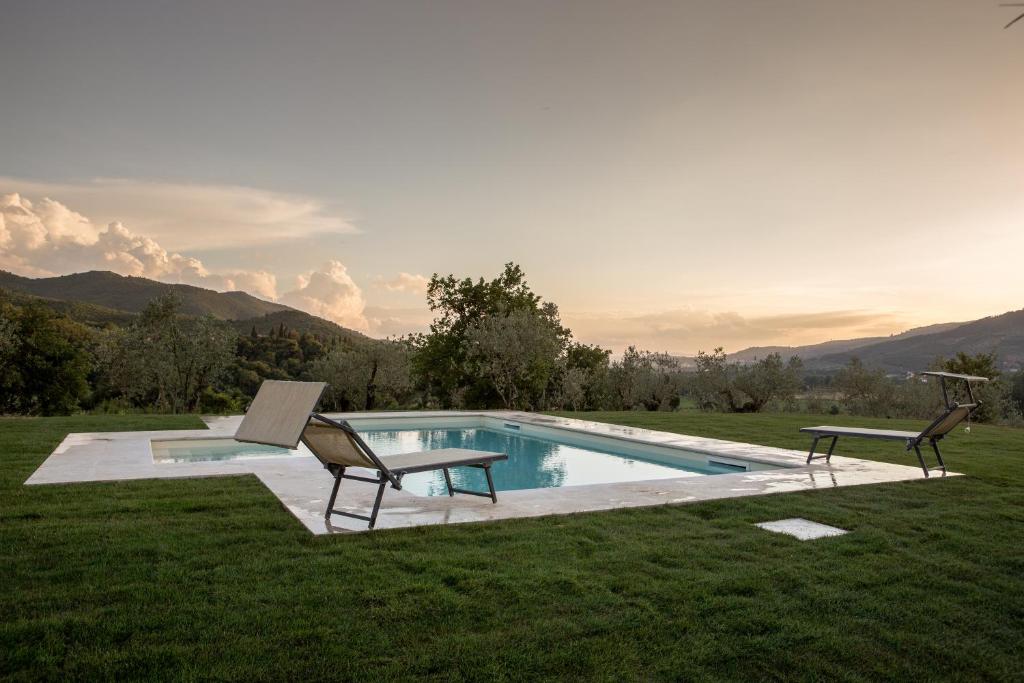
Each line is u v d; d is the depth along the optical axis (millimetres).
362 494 5531
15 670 2270
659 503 5383
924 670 2475
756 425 13500
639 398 31203
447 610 2908
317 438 4477
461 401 28812
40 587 3123
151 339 27266
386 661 2404
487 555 3777
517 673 2342
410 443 12438
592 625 2781
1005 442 10430
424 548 3908
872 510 5270
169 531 4199
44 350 28828
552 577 3371
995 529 4664
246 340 50250
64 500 5125
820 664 2500
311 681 2248
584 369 31703
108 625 2662
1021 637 2797
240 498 5277
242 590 3119
